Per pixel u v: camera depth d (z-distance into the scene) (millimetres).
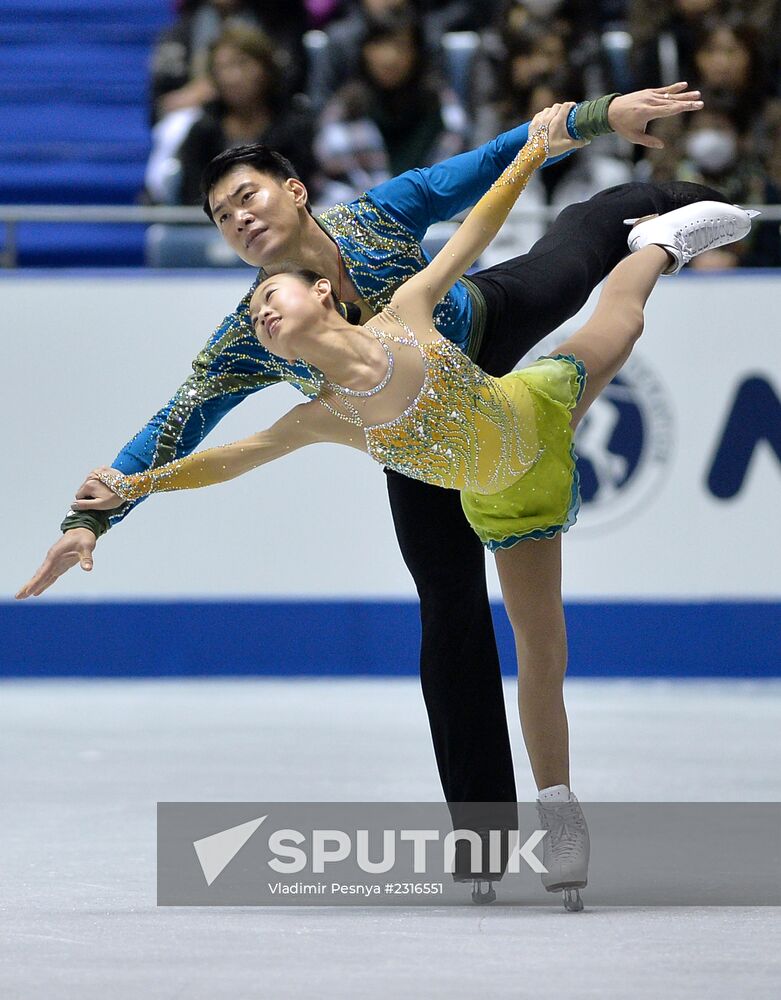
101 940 9078
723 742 17672
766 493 23328
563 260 11859
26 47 36125
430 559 10992
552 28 24969
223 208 10656
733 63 24000
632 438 23406
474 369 10289
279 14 29875
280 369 11078
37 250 31453
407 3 25594
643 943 8938
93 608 24031
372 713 20359
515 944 8945
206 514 23844
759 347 23375
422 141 25656
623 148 24625
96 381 23766
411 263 11008
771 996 7672
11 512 23906
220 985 7957
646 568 23469
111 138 34688
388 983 7984
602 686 23031
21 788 14906
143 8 36500
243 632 23891
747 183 24016
